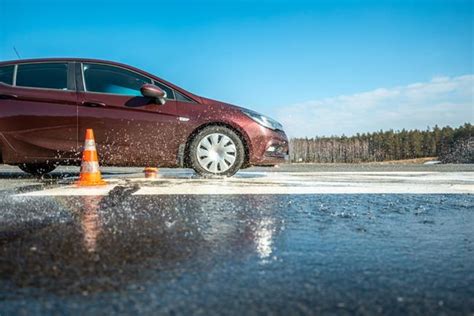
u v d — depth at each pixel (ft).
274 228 6.32
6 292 3.53
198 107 16.24
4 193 10.64
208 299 3.39
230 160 16.16
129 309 3.17
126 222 6.68
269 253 4.87
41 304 3.27
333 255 4.82
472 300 3.45
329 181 15.02
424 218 7.38
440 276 4.09
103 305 3.25
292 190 11.59
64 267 4.25
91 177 12.80
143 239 5.51
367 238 5.74
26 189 11.61
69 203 8.75
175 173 19.65
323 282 3.86
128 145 15.71
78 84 15.75
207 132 16.06
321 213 7.75
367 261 4.60
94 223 6.57
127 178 16.17
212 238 5.62
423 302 3.39
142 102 15.87
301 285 3.76
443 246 5.34
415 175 19.27
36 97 15.39
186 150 16.19
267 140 16.52
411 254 4.93
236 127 16.22
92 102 15.55
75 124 15.43
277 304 3.30
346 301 3.39
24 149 15.42
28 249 4.95
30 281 3.81
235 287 3.69
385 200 9.61
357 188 12.25
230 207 8.36
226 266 4.33
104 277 3.94
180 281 3.84
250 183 13.82
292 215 7.49
